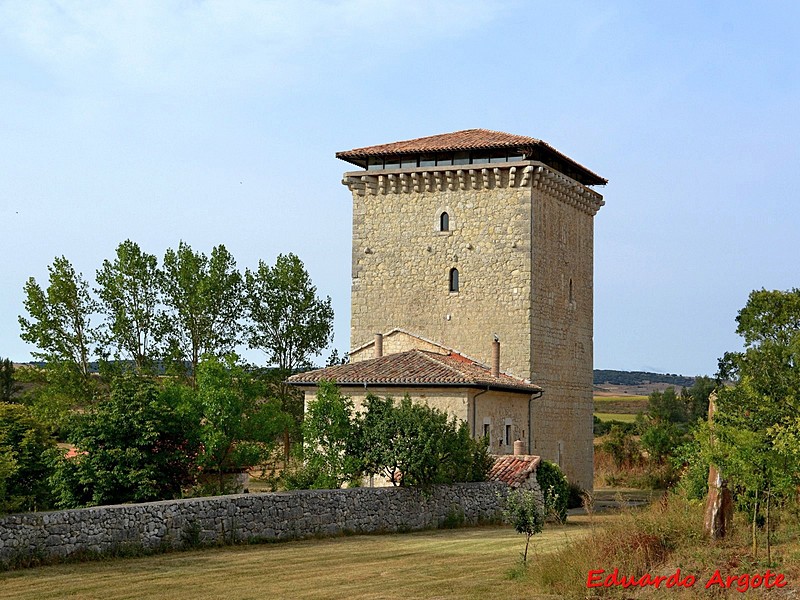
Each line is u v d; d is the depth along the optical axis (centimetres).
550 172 4769
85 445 3044
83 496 2991
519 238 4709
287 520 2902
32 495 2928
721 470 2248
